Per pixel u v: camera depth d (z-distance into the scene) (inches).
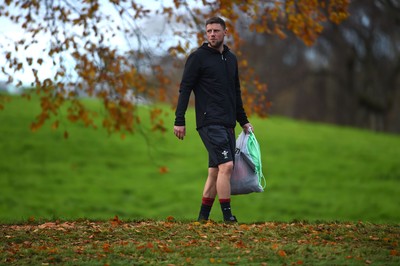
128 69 1849.2
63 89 1827.0
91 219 1304.1
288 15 1812.3
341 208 4013.3
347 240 1051.3
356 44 6574.8
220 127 1154.7
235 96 1197.1
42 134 5241.1
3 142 4970.5
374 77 6771.7
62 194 4133.9
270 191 4355.3
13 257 957.8
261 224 1214.3
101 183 4392.2
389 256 938.7
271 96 6747.1
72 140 5187.0
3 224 1258.0
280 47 6663.4
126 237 1083.3
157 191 4279.0
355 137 6038.4
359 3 5969.5
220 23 1156.5
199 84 1167.6
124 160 4894.2
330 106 7377.0
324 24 6309.1
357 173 4808.1
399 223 1263.5
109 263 919.7
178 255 959.6
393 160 5167.3
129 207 3939.5
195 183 4463.6
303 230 1114.7
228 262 917.2
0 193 4052.7
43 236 1096.2
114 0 1756.9
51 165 4665.4
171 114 5354.3
